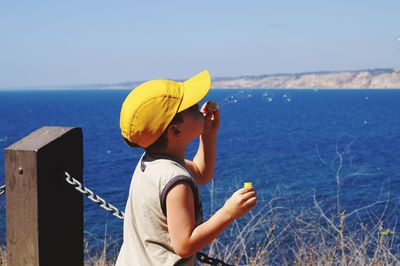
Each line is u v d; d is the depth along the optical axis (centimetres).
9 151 317
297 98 19212
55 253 326
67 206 331
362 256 505
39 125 6544
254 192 245
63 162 329
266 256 549
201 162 312
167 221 252
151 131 261
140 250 262
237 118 8269
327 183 2020
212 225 245
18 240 320
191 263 264
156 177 255
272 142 4528
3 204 708
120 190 2253
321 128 6106
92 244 851
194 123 268
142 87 267
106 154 3756
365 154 3525
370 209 1302
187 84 271
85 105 14488
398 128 5991
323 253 529
